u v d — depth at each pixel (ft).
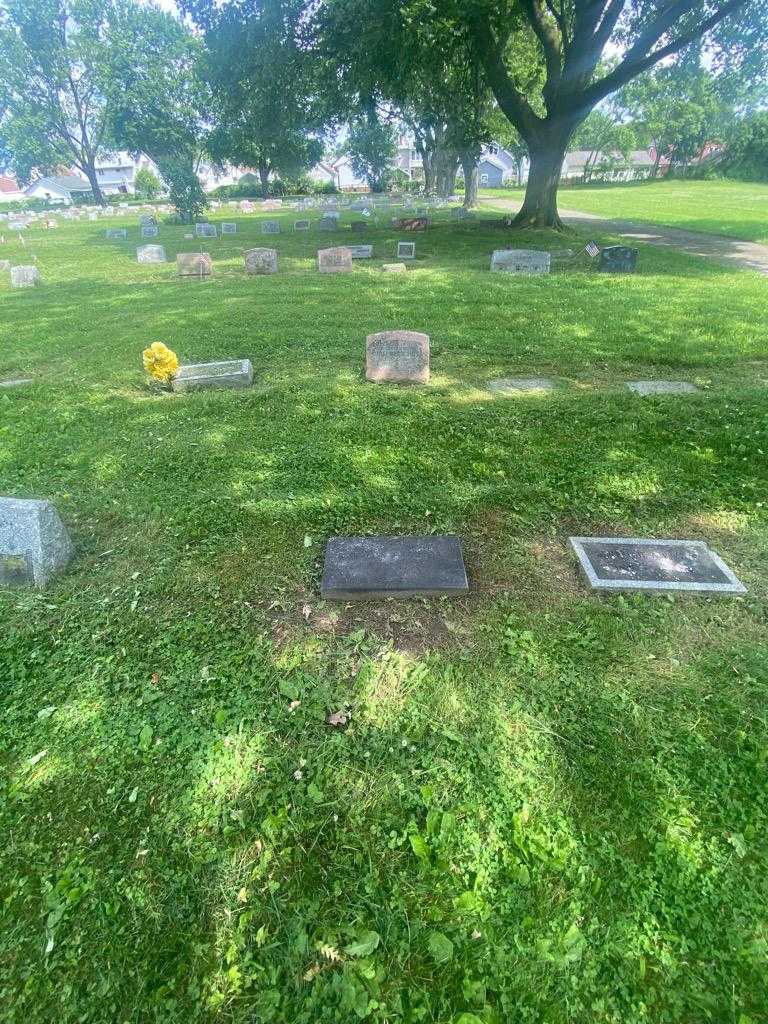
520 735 7.94
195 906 6.22
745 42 54.03
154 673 9.20
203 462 15.78
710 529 12.42
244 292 38.63
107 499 14.24
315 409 18.89
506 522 12.70
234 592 10.89
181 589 11.03
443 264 48.49
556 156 62.85
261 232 80.33
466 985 5.51
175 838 6.88
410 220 74.18
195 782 7.51
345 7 47.29
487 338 25.93
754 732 7.89
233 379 21.42
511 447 15.98
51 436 17.92
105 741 8.14
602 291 35.12
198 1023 5.37
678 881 6.25
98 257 61.77
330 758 7.73
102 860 6.69
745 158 175.01
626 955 5.68
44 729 8.36
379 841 6.77
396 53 50.08
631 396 18.95
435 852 6.61
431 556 11.37
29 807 7.32
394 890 6.28
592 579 10.67
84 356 26.05
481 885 6.29
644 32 49.62
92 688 8.99
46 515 11.31
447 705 8.42
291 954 5.81
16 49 144.56
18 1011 5.52
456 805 7.08
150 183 212.02
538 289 36.27
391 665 9.14
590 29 52.21
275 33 53.67
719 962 5.63
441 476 14.61
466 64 61.16
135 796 7.36
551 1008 5.34
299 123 66.85
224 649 9.59
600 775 7.37
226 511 13.41
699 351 23.44
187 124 109.40
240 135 71.61
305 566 11.53
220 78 59.62
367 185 238.68
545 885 6.25
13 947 5.98
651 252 50.67
